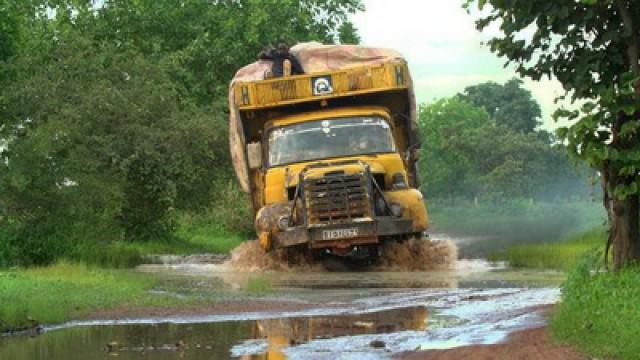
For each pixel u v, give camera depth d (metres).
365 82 28.50
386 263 26.75
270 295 19.64
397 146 29.06
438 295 19.03
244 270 27.41
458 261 28.61
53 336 14.51
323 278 24.05
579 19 14.25
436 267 26.78
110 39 54.75
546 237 43.91
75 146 32.56
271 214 26.16
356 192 25.50
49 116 32.56
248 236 54.69
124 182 35.84
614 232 14.80
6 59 34.31
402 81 28.44
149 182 37.97
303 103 28.81
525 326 13.92
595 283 13.87
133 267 29.95
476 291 19.64
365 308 17.19
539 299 17.64
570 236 40.34
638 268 14.29
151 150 36.38
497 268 26.56
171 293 20.03
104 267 29.59
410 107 29.02
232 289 21.00
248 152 28.34
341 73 28.56
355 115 28.09
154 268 29.19
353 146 27.56
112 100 35.44
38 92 33.12
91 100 34.66
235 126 29.08
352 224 25.30
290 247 26.66
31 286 19.30
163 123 37.47
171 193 37.50
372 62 29.19
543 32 14.58
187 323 15.71
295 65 29.28
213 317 16.38
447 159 110.12
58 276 22.44
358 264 27.06
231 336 14.23
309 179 25.61
